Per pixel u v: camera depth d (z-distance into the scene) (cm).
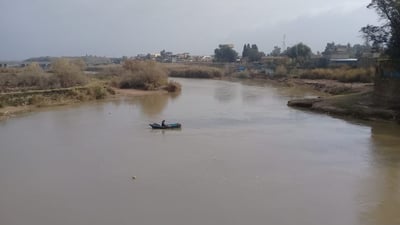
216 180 2409
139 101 6500
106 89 7312
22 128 4081
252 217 1900
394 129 3966
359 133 3784
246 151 3097
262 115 4947
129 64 9131
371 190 2248
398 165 2728
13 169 2672
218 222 1848
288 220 1870
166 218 1892
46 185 2355
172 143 3384
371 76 8681
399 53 4581
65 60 7794
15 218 1916
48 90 6216
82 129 4019
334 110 4950
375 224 1825
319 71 10819
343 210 1978
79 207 2030
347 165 2728
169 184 2342
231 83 11131
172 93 7912
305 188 2275
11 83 7069
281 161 2819
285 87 9556
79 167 2697
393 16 4694
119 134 3769
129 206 2033
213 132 3859
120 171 2595
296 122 4431
